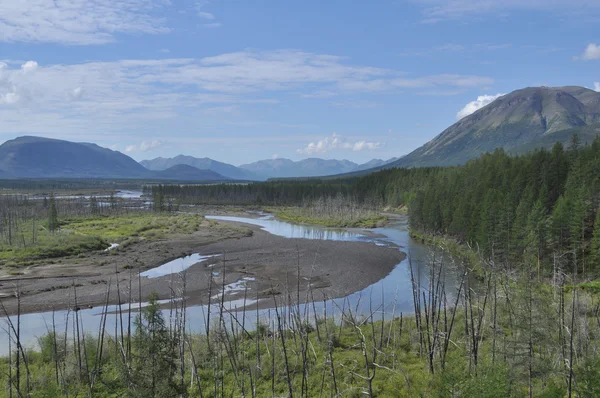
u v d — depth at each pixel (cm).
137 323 2294
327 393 2986
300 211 19938
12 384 2917
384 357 3450
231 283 6938
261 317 4981
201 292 6366
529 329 2677
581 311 3766
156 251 9606
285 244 10819
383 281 7188
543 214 7900
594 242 7050
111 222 14812
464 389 2292
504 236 8081
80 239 10294
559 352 2627
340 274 7638
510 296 3288
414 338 3950
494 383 2294
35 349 4184
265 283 6956
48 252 8975
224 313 5256
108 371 3145
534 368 2584
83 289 6544
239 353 3541
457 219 10225
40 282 6900
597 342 2948
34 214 15212
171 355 2172
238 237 11988
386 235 12825
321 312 5409
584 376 2336
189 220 15500
